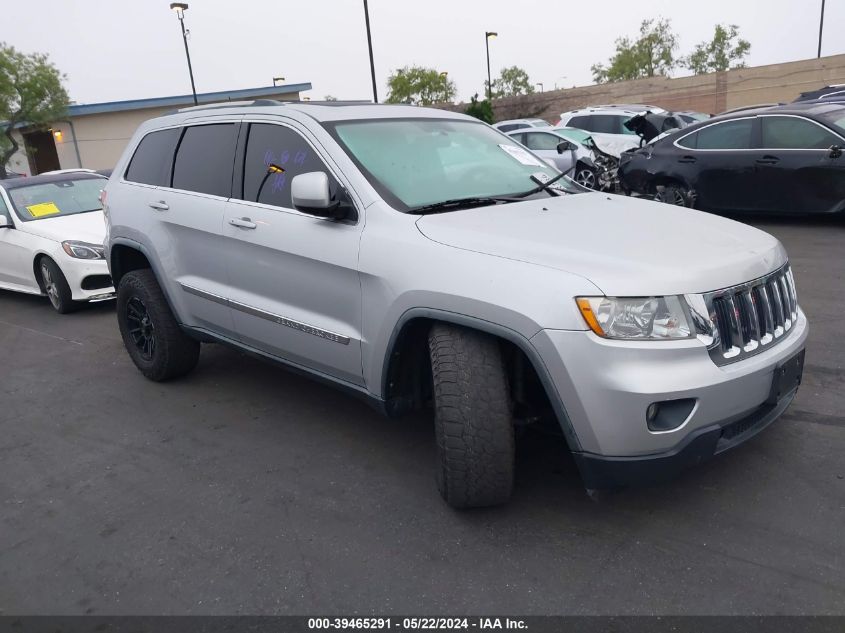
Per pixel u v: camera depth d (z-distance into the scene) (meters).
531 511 3.17
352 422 4.30
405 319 3.09
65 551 3.14
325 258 3.46
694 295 2.68
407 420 4.29
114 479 3.78
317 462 3.80
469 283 2.86
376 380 3.36
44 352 6.21
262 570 2.90
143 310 5.05
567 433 2.73
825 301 5.83
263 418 4.43
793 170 8.75
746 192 9.25
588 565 2.78
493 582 2.72
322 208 3.33
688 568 2.71
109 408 4.78
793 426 3.73
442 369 2.93
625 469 2.68
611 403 2.60
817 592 2.53
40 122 37.78
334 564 2.90
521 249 2.89
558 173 4.26
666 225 3.25
